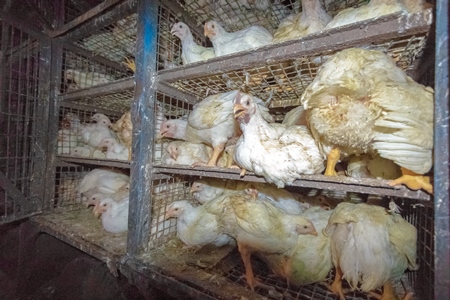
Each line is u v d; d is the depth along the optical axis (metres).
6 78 2.57
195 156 2.22
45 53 2.68
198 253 2.03
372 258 1.32
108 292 2.77
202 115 1.87
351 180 1.12
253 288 1.58
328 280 1.69
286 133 1.36
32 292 2.88
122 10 2.04
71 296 2.87
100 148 2.94
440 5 0.87
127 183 2.92
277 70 1.59
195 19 2.75
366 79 0.97
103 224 2.34
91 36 2.79
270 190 2.15
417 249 1.54
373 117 0.97
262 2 2.45
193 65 1.69
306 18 1.69
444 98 0.84
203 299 1.41
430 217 1.33
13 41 2.59
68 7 2.99
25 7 2.52
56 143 2.83
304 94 1.11
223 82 1.96
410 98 0.90
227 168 1.57
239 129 1.90
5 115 2.71
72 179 3.20
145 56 1.84
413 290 1.52
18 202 2.55
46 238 3.07
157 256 1.90
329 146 1.21
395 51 1.25
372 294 1.50
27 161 2.76
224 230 1.87
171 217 2.24
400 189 1.02
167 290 1.60
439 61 0.85
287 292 1.58
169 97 2.28
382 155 1.01
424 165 0.93
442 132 0.84
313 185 1.25
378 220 1.40
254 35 1.90
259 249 1.65
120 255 1.92
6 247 2.98
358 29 1.12
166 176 2.17
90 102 3.03
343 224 1.49
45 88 2.71
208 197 2.42
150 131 1.92
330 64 1.04
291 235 1.65
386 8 1.21
